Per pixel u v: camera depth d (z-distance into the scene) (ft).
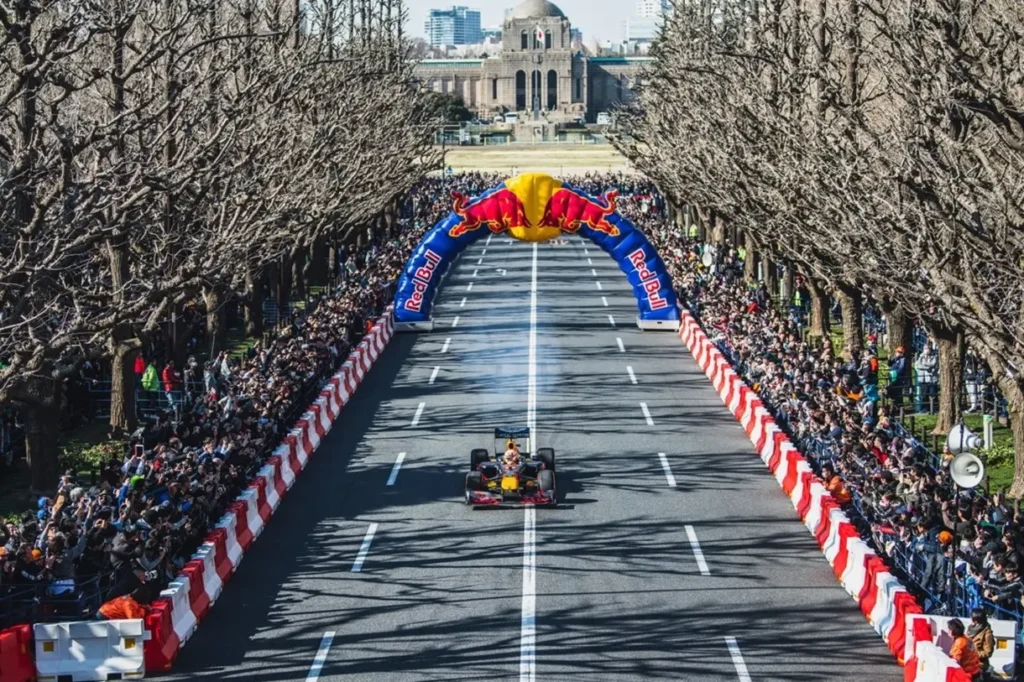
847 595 83.15
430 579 86.69
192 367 142.92
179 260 110.63
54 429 109.50
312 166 132.46
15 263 78.43
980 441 97.86
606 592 83.87
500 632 77.15
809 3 164.55
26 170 77.20
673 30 247.50
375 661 73.00
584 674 70.79
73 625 71.05
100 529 80.84
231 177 107.34
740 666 71.77
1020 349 86.02
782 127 132.77
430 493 107.86
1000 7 97.91
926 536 81.30
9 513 104.47
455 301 222.69
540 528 97.86
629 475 113.09
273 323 207.41
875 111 131.75
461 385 152.46
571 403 142.41
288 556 92.17
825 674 70.59
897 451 103.50
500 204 185.57
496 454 106.93
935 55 86.53
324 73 162.61
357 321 175.73
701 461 117.70
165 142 99.14
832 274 136.26
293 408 127.44
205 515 90.12
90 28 81.46
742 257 260.42
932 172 87.40
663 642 75.25
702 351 162.09
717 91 188.75
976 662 67.26
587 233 186.50
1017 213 86.99
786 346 145.48
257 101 119.14
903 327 147.54
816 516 94.94
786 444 109.29
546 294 230.07
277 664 72.79
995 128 92.38
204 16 114.73
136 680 70.95
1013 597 75.56
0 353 80.84
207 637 77.15
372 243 279.49
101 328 84.07
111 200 79.61
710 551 92.12
